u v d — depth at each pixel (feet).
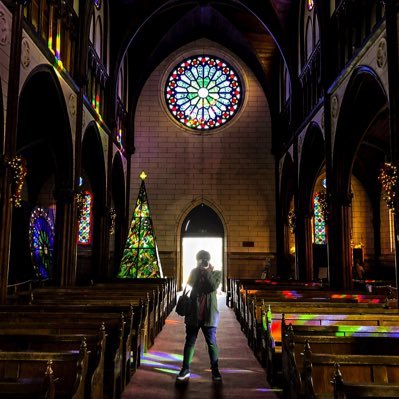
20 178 34.12
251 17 77.97
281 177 81.76
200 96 88.58
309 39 63.98
